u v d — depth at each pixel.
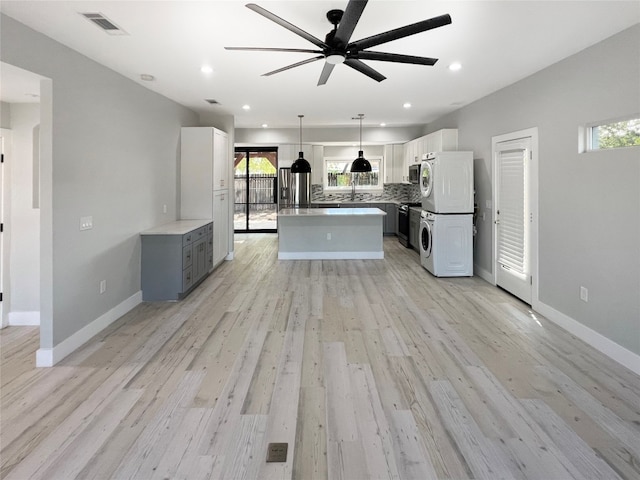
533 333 3.63
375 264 6.76
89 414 2.38
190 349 3.32
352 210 7.43
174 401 2.52
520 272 4.61
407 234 8.30
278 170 9.55
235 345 3.40
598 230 3.22
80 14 2.63
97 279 3.71
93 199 3.62
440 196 5.67
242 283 5.52
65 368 2.99
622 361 2.98
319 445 2.09
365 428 2.23
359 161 7.37
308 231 7.20
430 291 5.07
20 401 2.52
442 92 5.10
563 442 2.10
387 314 4.20
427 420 2.30
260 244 8.92
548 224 3.96
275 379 2.80
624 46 2.91
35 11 2.58
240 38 3.09
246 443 2.11
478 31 2.98
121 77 4.13
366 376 2.84
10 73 2.84
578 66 3.43
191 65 3.79
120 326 3.86
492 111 5.17
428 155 5.95
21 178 3.87
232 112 6.59
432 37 3.10
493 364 3.02
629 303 2.91
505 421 2.29
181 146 5.90
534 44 3.24
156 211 5.07
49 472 1.89
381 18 2.74
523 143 4.42
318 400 2.53
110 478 1.86
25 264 3.94
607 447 2.06
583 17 2.71
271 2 2.48
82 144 3.44
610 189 3.08
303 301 4.67
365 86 4.74
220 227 6.45
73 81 3.30
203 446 2.08
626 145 2.96
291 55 3.49
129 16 2.68
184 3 2.50
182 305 4.53
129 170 4.33
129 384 2.74
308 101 5.62
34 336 3.67
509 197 4.81
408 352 3.24
